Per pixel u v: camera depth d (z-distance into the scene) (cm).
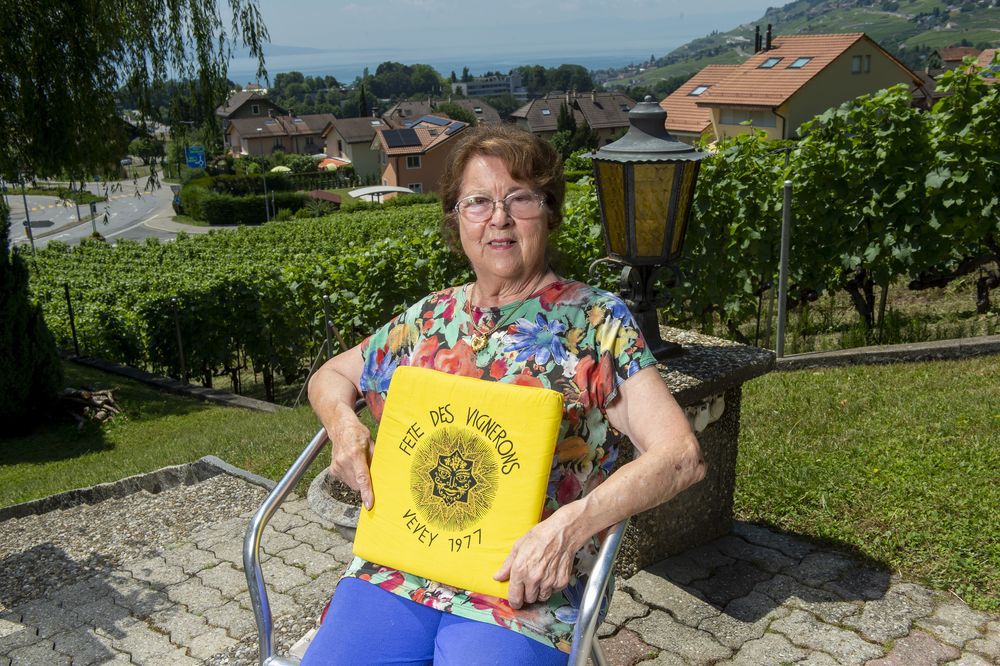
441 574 179
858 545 352
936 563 332
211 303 1455
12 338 1083
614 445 194
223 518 501
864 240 719
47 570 455
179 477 616
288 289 1313
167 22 1251
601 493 170
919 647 288
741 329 866
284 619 353
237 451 680
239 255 3825
